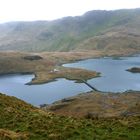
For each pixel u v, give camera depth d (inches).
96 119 1700.3
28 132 1177.4
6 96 1950.1
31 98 7568.9
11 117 1428.4
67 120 1475.1
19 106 1770.4
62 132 1176.8
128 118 1686.8
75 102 4739.2
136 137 1125.7
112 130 1262.3
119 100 4566.9
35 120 1368.1
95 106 4173.2
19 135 1101.7
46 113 1689.2
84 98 4972.9
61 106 4608.8
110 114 3380.9
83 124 1386.6
